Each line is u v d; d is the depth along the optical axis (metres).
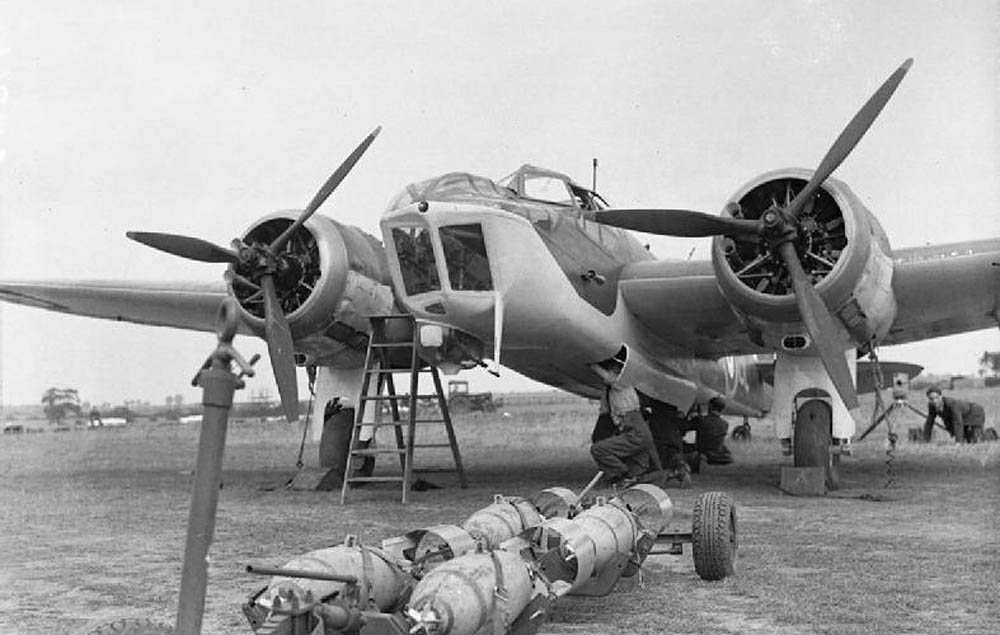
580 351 12.73
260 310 13.07
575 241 12.55
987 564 7.55
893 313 12.42
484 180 11.94
